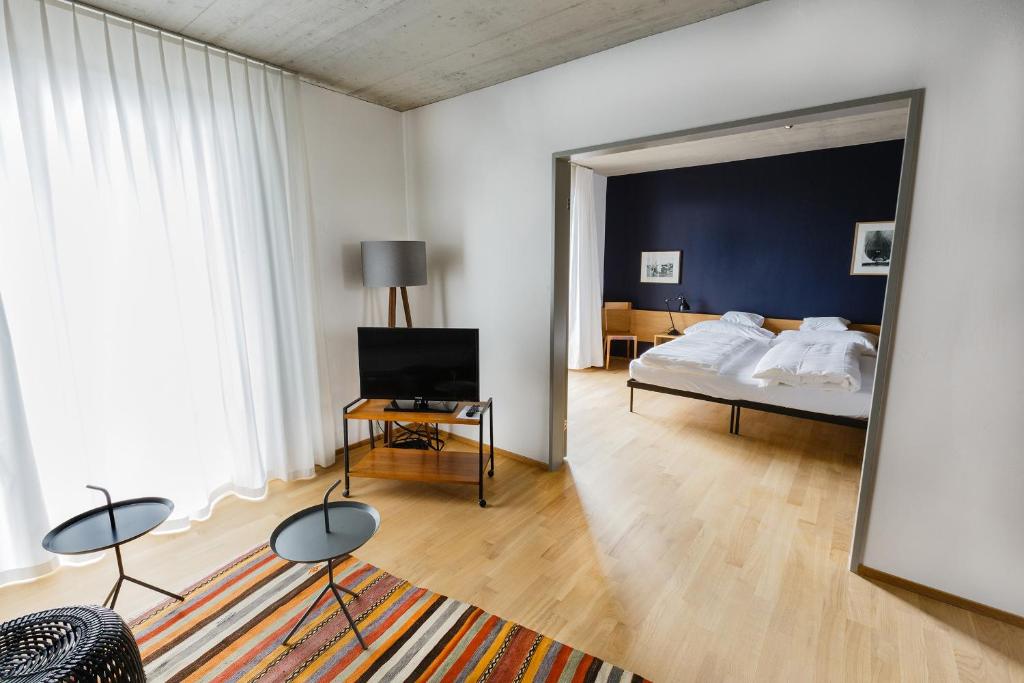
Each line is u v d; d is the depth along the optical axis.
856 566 2.12
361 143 3.33
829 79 1.94
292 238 2.94
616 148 2.62
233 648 1.73
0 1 1.84
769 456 3.41
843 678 1.60
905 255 1.85
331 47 2.53
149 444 2.39
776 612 1.90
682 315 6.14
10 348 1.94
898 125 4.04
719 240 5.77
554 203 2.89
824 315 5.21
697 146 4.82
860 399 3.18
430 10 2.15
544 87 2.83
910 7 1.75
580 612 1.91
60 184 2.06
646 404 4.65
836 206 4.99
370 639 1.77
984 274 1.73
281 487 2.98
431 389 2.93
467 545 2.37
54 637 1.27
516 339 3.24
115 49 2.19
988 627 1.82
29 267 2.00
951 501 1.89
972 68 1.66
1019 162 1.63
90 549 1.64
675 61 2.33
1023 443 1.73
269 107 2.73
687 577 2.12
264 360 2.84
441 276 3.58
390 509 2.72
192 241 2.52
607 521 2.58
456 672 1.63
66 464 2.16
